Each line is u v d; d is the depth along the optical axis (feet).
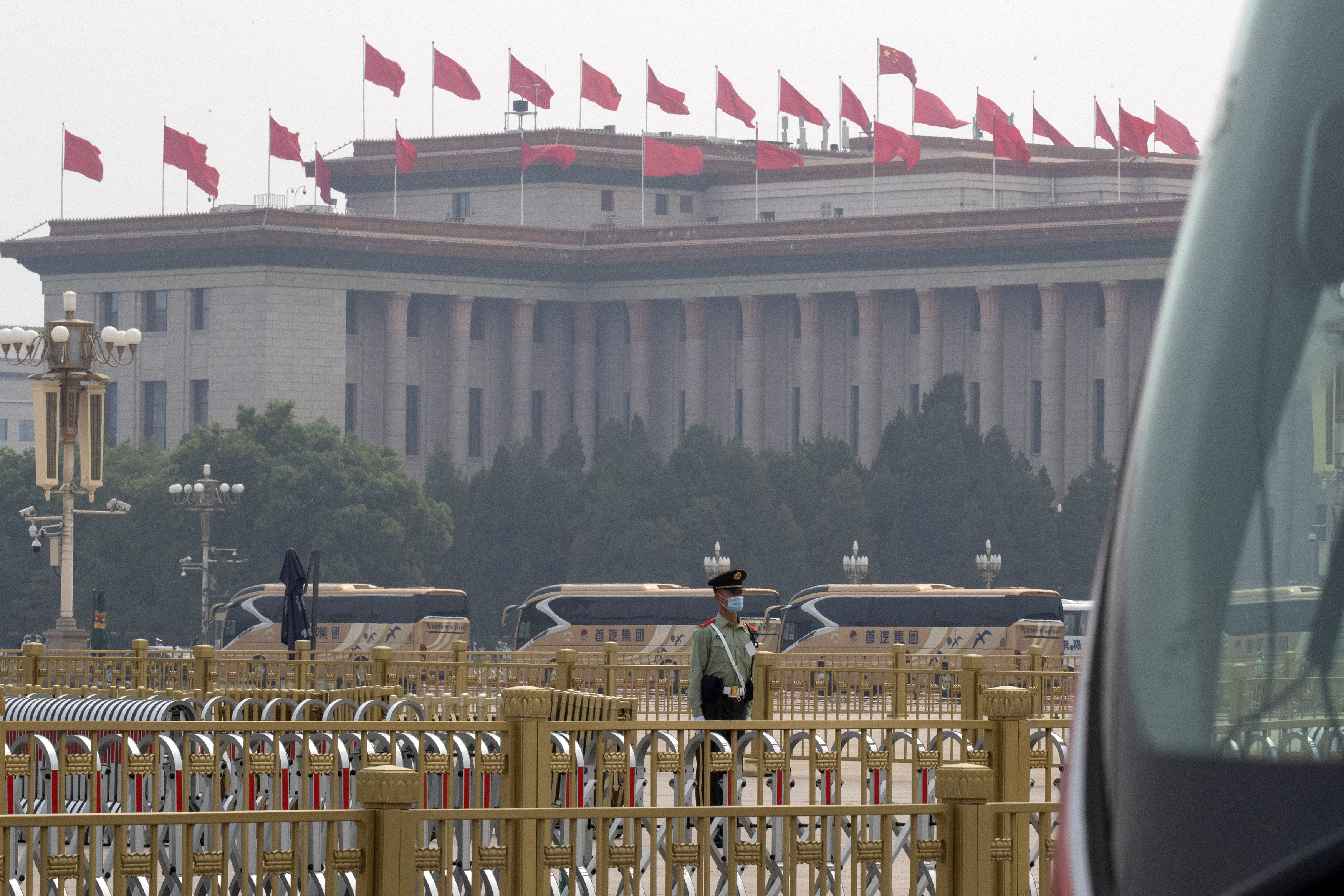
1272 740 34.76
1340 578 35.17
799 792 253.03
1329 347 36.32
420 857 103.91
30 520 602.03
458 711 277.23
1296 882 32.32
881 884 121.70
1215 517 37.24
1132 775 36.73
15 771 143.43
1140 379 41.73
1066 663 524.11
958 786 103.55
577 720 159.84
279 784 136.67
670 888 112.88
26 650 291.79
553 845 126.62
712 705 196.13
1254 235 38.65
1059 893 38.14
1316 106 38.27
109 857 138.82
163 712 183.52
